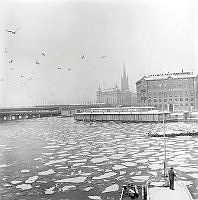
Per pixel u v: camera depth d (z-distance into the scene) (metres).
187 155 36.00
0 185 26.45
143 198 20.14
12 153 41.62
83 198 22.39
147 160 34.34
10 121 105.88
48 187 25.58
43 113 127.94
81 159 36.69
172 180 20.72
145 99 104.38
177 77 99.44
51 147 46.22
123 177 27.75
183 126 66.50
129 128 67.50
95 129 69.12
